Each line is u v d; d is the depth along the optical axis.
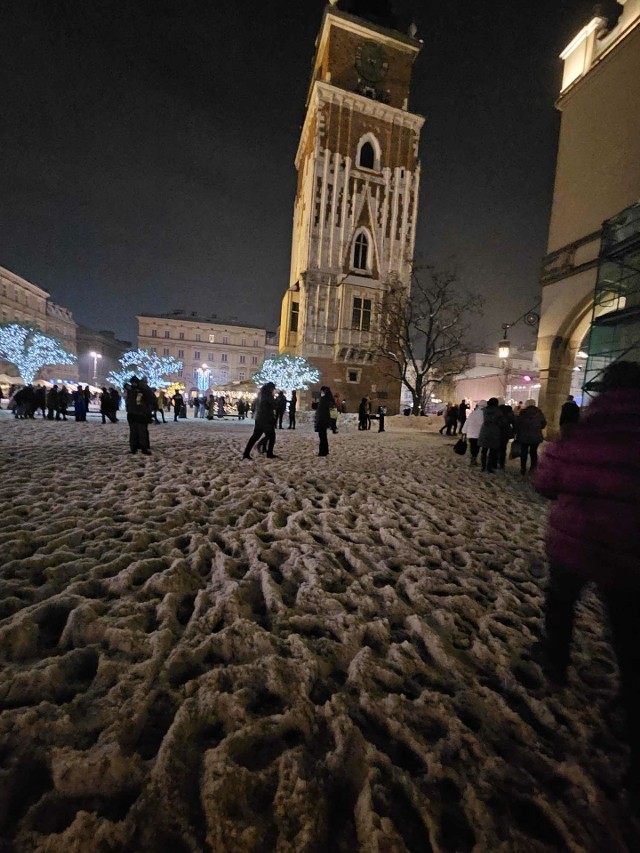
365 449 11.48
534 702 1.90
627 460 1.54
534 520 5.16
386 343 30.19
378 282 32.97
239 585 2.66
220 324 74.31
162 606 2.36
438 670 2.13
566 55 13.12
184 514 4.14
